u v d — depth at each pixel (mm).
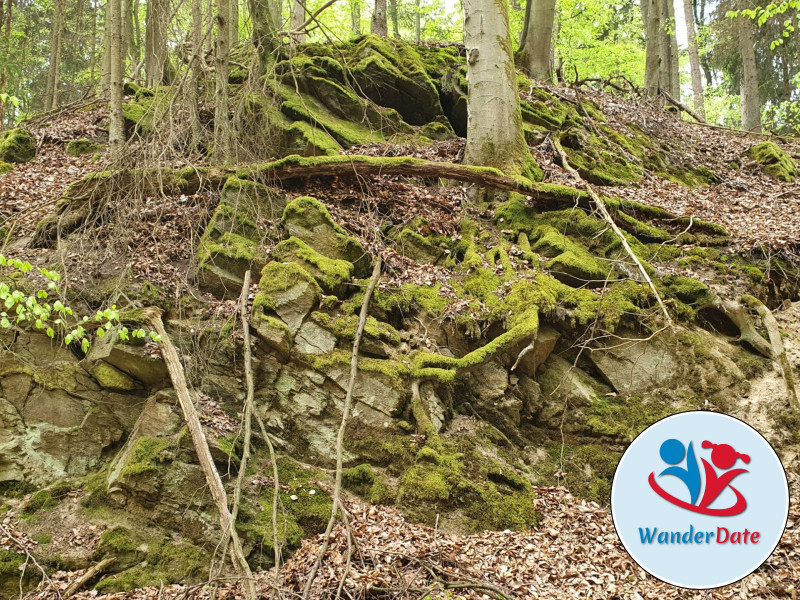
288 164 9414
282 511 6379
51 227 8672
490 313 8148
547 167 11227
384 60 12656
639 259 9062
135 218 8586
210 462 6324
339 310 8000
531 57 15547
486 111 10703
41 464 6812
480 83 10805
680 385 7953
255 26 12078
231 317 7590
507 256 8977
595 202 9625
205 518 6359
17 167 10992
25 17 21422
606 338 8219
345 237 8703
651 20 17094
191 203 9180
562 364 8250
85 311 7465
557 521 6703
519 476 7145
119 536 6238
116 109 10273
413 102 12602
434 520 6586
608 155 12367
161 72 9930
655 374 8047
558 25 22969
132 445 6730
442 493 6664
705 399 7801
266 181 9453
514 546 6270
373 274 8273
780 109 18844
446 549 6102
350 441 7234
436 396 7594
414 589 5500
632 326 8289
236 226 8664
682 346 8133
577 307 8258
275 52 12102
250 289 8023
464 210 10102
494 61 10797
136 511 6434
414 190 10227
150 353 7113
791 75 23844
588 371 8305
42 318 5590
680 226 10102
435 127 12328
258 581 5789
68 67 23031
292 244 8375
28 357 7188
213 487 6207
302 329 7637
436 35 25312
